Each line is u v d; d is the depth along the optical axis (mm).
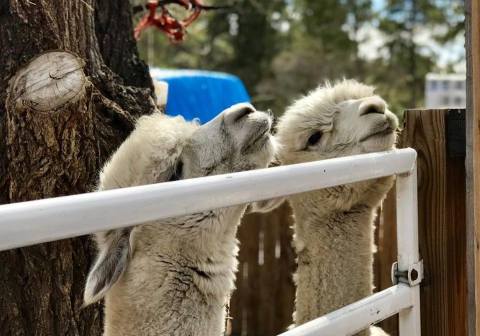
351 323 1028
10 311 1228
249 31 10039
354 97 1496
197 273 1091
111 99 1443
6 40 1255
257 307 2875
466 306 1370
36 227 637
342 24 10750
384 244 1989
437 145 1327
